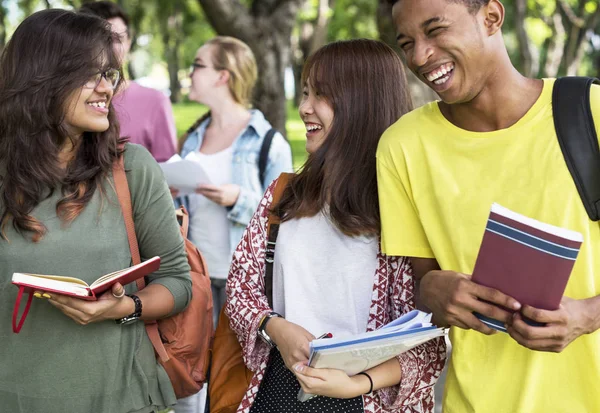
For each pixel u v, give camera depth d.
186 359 2.84
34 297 2.53
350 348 2.15
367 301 2.56
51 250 2.52
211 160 4.54
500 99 2.19
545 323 1.98
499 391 2.22
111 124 2.68
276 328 2.51
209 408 2.79
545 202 2.12
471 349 2.28
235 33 8.51
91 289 2.35
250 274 2.70
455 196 2.26
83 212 2.56
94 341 2.57
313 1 19.12
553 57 24.08
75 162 2.62
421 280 2.28
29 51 2.54
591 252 2.12
